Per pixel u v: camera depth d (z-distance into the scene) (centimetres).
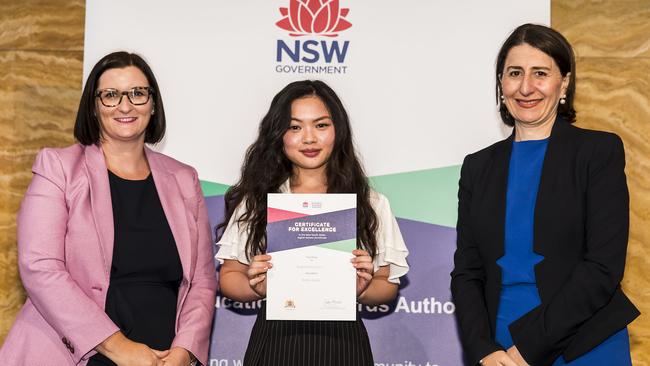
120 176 251
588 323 214
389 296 260
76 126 252
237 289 256
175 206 255
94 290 234
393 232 260
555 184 222
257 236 250
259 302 322
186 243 252
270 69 321
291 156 253
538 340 208
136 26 322
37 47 350
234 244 257
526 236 224
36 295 228
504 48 238
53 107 349
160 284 247
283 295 238
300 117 250
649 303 330
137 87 249
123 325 235
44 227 232
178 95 322
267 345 239
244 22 322
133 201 248
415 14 317
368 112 318
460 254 245
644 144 329
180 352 237
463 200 248
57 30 351
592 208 215
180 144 321
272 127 255
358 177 260
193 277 258
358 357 239
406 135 317
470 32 315
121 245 239
